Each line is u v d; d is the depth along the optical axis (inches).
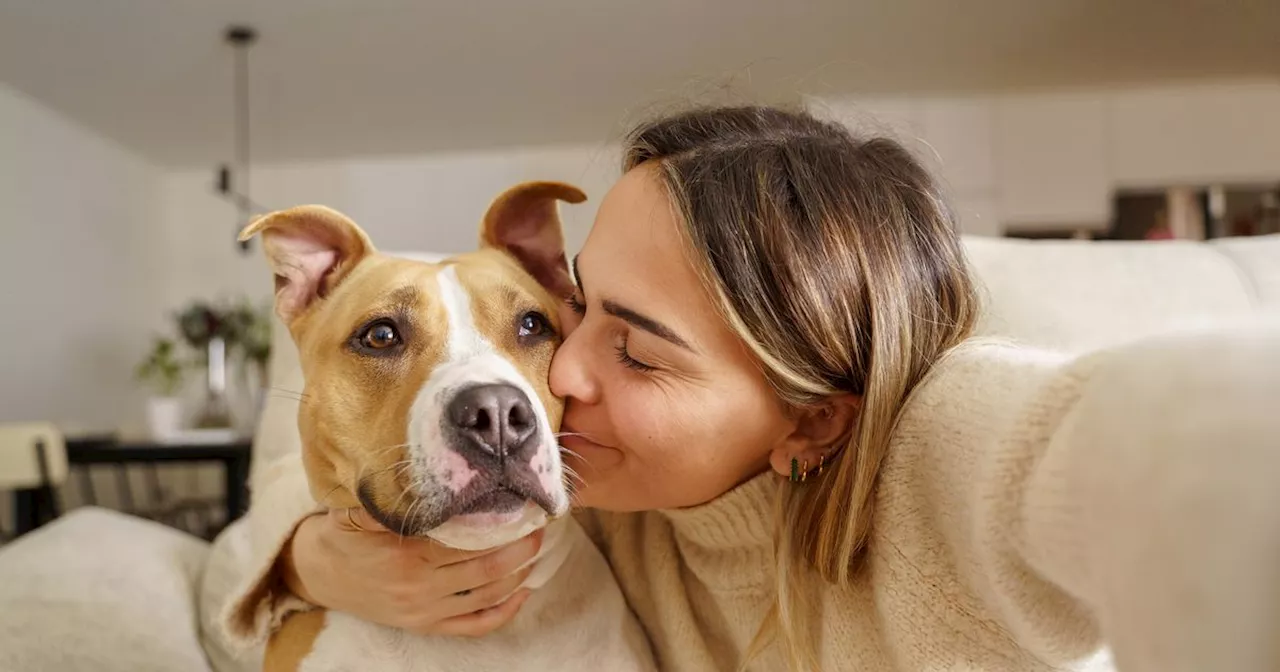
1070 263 67.4
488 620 41.7
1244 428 18.3
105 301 236.5
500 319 43.9
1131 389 21.7
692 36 184.5
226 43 179.5
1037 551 26.6
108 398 235.5
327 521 42.9
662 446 38.1
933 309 39.6
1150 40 196.1
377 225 261.1
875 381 37.0
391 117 226.7
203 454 154.9
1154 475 19.7
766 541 43.1
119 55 184.2
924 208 41.9
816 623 41.4
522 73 200.4
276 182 264.4
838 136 45.1
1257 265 67.8
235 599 43.9
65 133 221.5
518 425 37.4
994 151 232.7
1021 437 27.9
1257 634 17.2
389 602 40.6
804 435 40.3
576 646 44.3
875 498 38.1
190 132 234.8
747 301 36.4
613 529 53.0
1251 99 227.5
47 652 50.0
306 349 47.3
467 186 259.6
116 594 55.2
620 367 39.7
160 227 265.9
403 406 39.7
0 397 193.8
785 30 184.5
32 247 206.8
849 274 37.8
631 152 46.8
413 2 165.2
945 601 35.0
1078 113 231.3
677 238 38.1
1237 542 17.6
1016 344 39.4
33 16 165.5
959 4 175.8
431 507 36.7
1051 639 29.9
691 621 47.5
